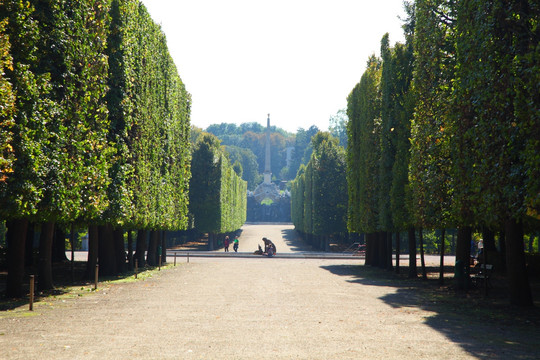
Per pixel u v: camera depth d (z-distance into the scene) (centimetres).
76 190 2117
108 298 2095
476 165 1889
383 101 3747
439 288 2656
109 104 2730
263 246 8931
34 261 4359
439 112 2441
